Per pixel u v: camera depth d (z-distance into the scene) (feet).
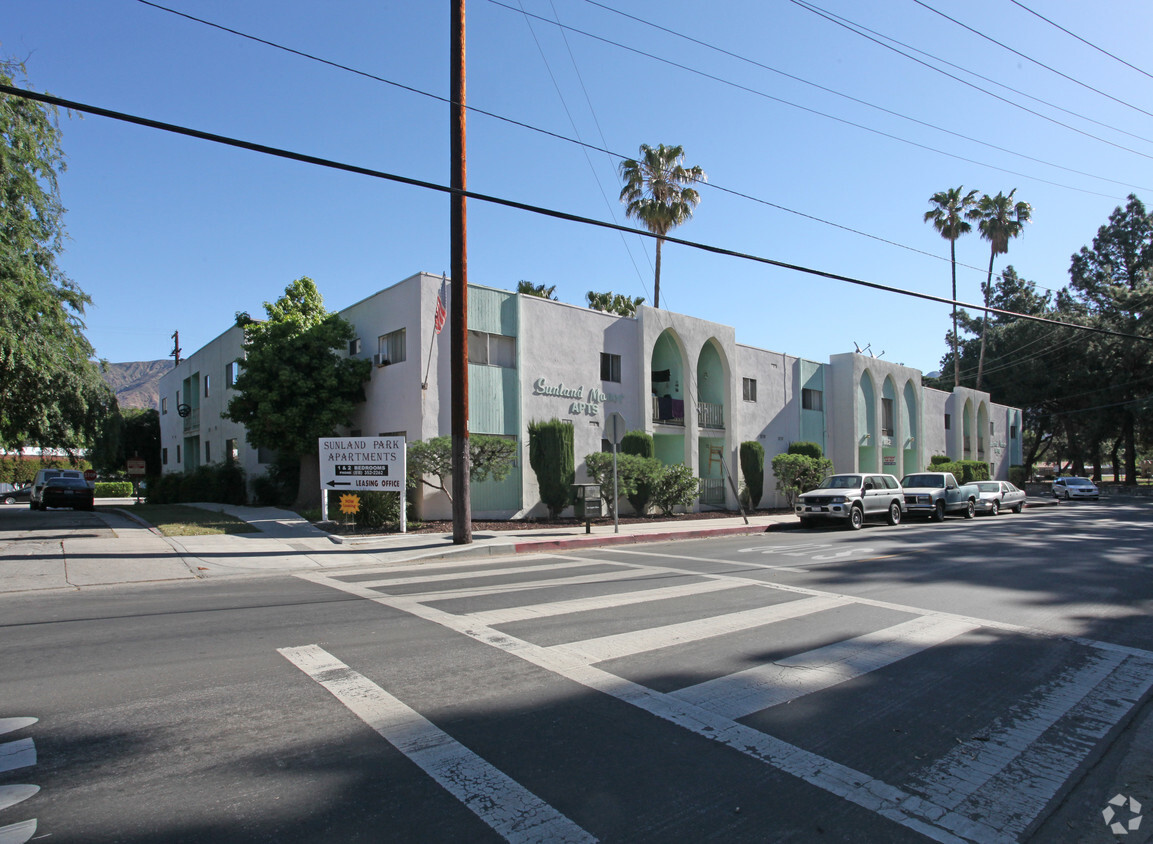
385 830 11.15
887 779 13.39
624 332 82.48
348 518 56.18
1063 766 14.16
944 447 150.71
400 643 22.24
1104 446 234.99
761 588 32.50
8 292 50.37
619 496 74.38
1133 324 163.43
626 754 14.19
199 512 73.46
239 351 97.91
